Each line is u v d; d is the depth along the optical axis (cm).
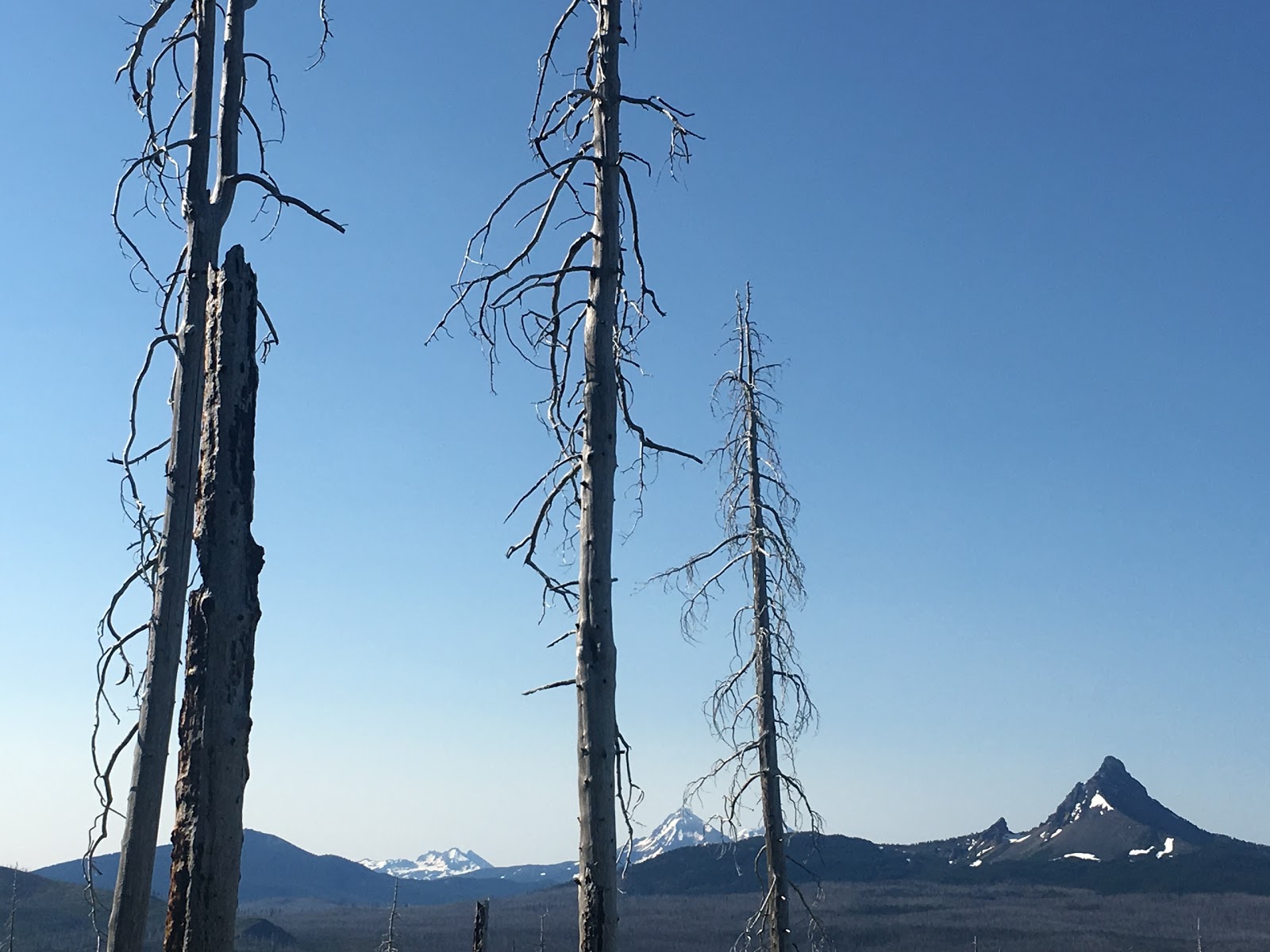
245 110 1148
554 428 1052
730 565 1938
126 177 1088
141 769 973
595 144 1062
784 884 1886
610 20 1077
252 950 11688
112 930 944
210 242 1077
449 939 13175
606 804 953
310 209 1105
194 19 1133
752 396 1973
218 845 793
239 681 821
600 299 1038
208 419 856
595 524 1005
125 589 1041
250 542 848
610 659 986
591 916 931
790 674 1916
